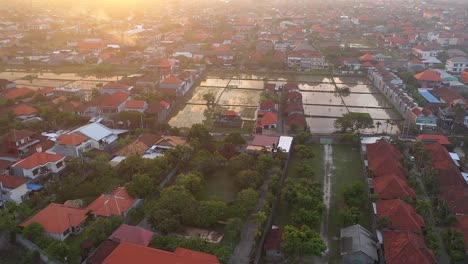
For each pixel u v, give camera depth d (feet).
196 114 403.34
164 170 268.82
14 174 260.62
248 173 255.70
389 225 214.28
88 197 246.68
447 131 361.10
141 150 301.63
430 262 187.01
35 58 631.15
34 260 193.06
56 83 519.60
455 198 243.40
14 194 237.04
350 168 293.43
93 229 201.36
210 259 182.39
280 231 215.31
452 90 451.53
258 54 619.67
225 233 213.25
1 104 392.88
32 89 470.80
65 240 208.95
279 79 540.93
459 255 196.24
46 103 406.41
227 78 542.16
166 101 410.93
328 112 415.23
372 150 304.91
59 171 270.46
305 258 200.44
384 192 245.24
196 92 477.36
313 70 576.20
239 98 455.22
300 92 479.41
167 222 209.77
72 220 214.90
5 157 291.79
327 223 228.84
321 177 279.69
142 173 258.57
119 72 581.53
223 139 330.34
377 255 198.08
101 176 262.88
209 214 219.41
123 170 267.59
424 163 290.56
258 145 310.86
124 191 241.55
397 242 198.49
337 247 208.44
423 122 359.87
